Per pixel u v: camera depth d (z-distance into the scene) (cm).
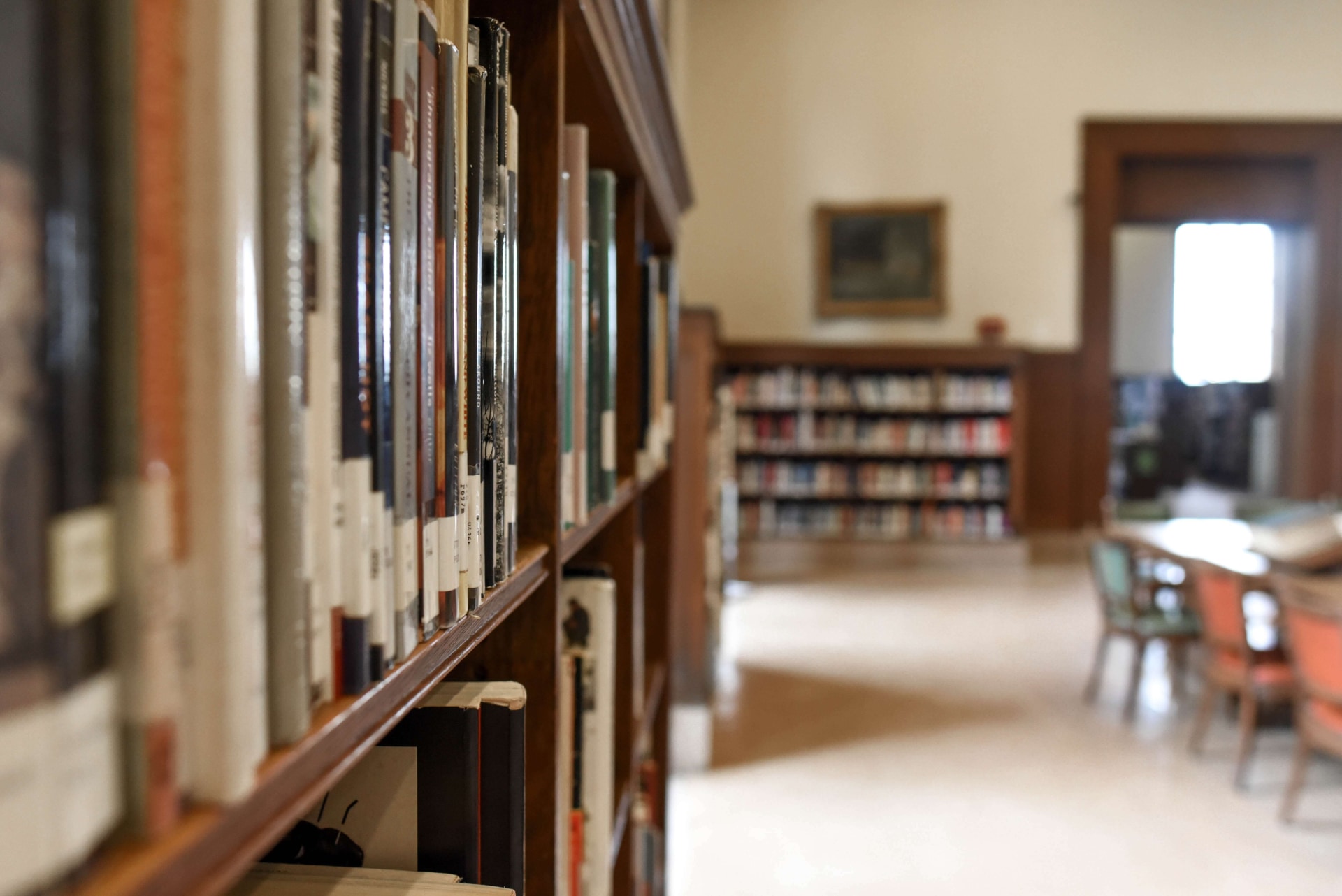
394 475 45
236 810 31
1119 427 1628
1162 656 595
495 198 63
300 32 34
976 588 821
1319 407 995
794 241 991
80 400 26
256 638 32
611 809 121
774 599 775
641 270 146
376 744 66
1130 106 970
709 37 988
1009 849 340
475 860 67
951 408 936
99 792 27
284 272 34
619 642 146
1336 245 980
